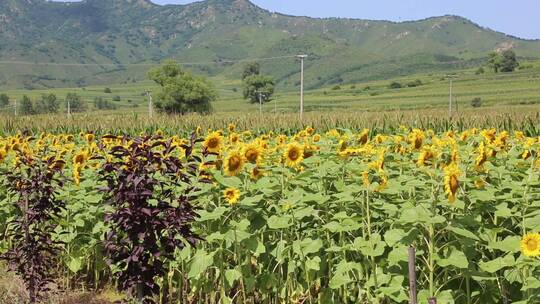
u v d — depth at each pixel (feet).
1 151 30.37
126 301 20.21
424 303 18.17
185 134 93.71
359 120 89.92
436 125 82.17
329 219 22.33
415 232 18.26
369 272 21.21
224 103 492.13
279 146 31.24
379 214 21.21
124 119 108.06
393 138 34.83
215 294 23.84
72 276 29.12
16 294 24.73
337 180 23.97
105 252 19.88
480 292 19.86
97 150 36.11
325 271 23.30
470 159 24.23
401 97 423.64
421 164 22.03
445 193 18.12
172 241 19.79
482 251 20.56
